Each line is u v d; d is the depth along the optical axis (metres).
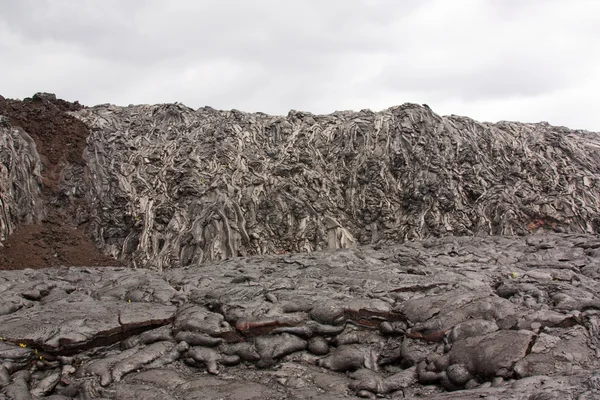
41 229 13.23
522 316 7.23
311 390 6.59
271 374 7.08
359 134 16.80
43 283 9.63
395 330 7.84
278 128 17.25
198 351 7.48
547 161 16.81
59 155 14.97
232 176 15.07
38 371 7.13
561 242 12.58
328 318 7.96
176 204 14.34
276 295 8.88
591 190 15.91
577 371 5.96
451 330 7.25
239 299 8.70
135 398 6.32
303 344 7.73
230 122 17.23
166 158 15.77
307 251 13.80
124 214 14.10
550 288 8.66
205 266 11.62
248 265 11.52
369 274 10.16
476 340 6.80
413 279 9.61
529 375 6.10
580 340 6.71
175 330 8.01
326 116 18.03
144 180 14.99
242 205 14.41
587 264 10.82
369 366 7.25
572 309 7.57
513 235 14.14
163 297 9.19
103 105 18.31
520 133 18.00
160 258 13.12
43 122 15.48
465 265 10.88
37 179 14.08
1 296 8.85
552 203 15.02
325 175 15.85
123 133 16.61
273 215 14.30
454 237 13.60
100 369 6.96
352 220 15.07
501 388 5.80
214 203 13.98
